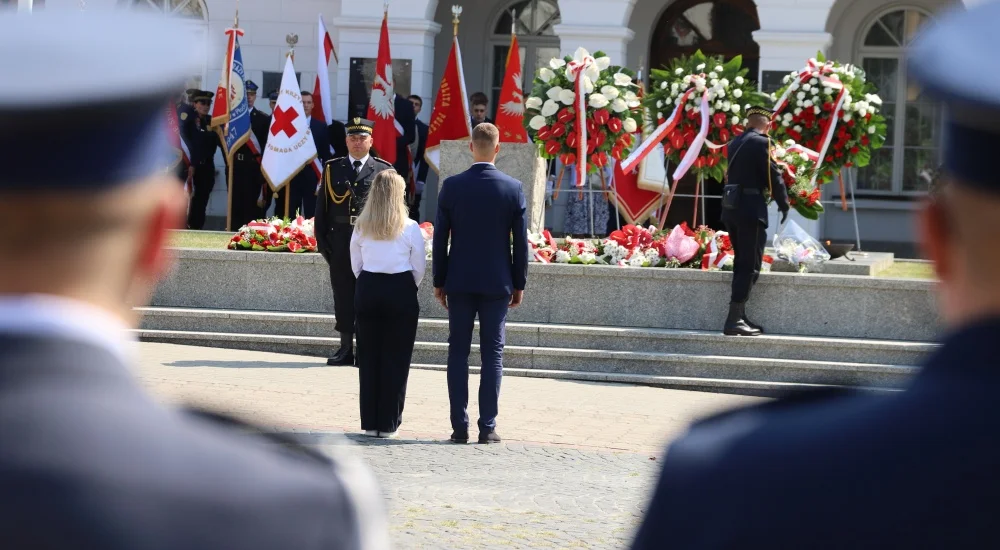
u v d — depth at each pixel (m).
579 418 20.80
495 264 18.41
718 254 26.95
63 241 2.65
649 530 2.88
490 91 49.84
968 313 2.79
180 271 27.92
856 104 31.14
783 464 2.72
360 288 18.47
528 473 16.58
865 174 47.41
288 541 2.59
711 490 2.77
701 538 2.74
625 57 43.88
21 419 2.47
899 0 46.47
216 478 2.58
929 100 2.88
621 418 20.89
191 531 2.50
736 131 30.78
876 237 47.00
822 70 31.25
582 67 30.02
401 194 18.50
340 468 2.79
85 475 2.46
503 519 13.98
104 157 2.64
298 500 2.63
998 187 2.66
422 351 25.84
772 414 2.90
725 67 31.12
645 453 18.14
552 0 49.41
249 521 2.56
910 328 25.36
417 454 17.58
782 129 31.52
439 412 20.98
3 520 2.39
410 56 44.81
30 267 2.64
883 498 2.60
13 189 2.58
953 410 2.64
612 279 26.45
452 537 13.09
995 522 2.52
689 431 2.96
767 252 29.03
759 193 25.08
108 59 2.64
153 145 2.77
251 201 42.31
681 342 25.38
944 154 2.76
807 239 28.89
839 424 2.75
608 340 25.66
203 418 2.81
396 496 14.91
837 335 25.72
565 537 13.25
